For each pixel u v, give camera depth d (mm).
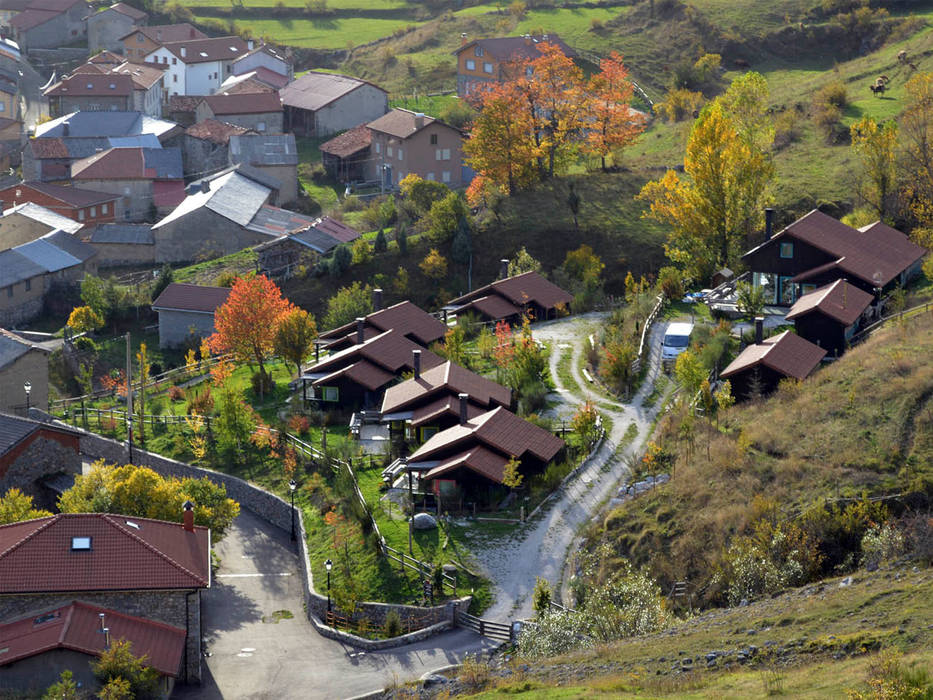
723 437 64062
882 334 73562
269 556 67125
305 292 108375
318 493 70188
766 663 40750
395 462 70312
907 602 42594
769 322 83438
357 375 78438
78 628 49844
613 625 48938
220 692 51500
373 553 60844
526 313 92250
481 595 56594
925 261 87562
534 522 62250
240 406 77562
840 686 36125
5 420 73438
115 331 108312
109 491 63375
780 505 56375
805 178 109812
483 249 109625
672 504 59344
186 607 52406
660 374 79062
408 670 51688
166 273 110438
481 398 71875
